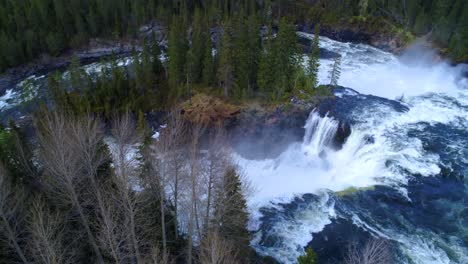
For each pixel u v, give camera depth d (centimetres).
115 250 2747
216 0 10425
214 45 9331
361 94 6581
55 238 2891
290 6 10962
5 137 4184
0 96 8106
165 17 10156
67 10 9775
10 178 3272
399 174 4869
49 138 3831
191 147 3731
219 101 6222
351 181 5053
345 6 10250
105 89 6569
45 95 7838
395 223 4244
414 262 3703
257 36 6397
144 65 6925
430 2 9450
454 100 6625
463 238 3991
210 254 2556
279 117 5969
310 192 4947
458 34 8050
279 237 4156
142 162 3806
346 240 4053
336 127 5712
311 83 6275
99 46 9875
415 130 5625
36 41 9212
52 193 3334
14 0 9519
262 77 6169
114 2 10025
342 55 8994
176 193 3309
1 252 2850
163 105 6500
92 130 3797
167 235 3456
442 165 4947
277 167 5744
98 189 3148
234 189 3331
